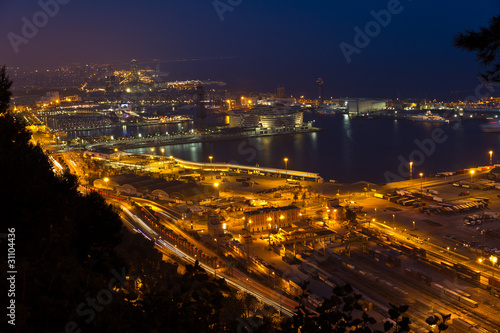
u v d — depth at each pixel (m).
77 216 24.39
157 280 37.88
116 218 28.94
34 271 12.86
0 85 26.52
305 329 14.45
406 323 13.87
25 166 20.22
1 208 18.00
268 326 15.12
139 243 65.38
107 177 131.00
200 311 14.23
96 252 26.69
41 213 18.59
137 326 13.05
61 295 13.05
